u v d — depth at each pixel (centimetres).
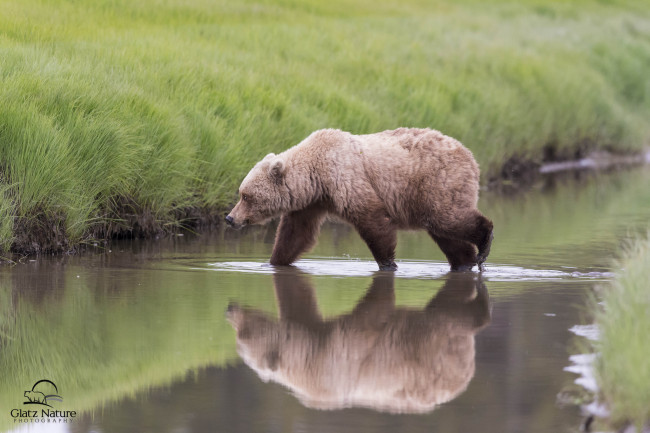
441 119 5953
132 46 5209
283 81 5544
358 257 3603
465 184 3122
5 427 1695
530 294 2822
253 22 7831
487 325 2416
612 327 1906
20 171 3397
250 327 2395
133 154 3869
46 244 3484
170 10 7475
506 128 6919
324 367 2053
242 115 4781
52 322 2420
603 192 6116
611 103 8888
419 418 1742
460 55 8006
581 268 3316
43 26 5259
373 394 1892
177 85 4766
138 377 1980
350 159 3178
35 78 3847
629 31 12769
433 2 13612
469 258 3297
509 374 2002
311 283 3002
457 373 2002
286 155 3253
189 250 3694
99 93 4022
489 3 14512
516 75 7988
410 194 3158
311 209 3303
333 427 1694
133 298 2725
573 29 11806
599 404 1794
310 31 7550
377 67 6662
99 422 1719
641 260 2302
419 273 3216
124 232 3962
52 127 3600
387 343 2255
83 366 2052
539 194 5975
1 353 2133
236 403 1819
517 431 1675
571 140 8131
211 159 4394
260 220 3297
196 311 2566
